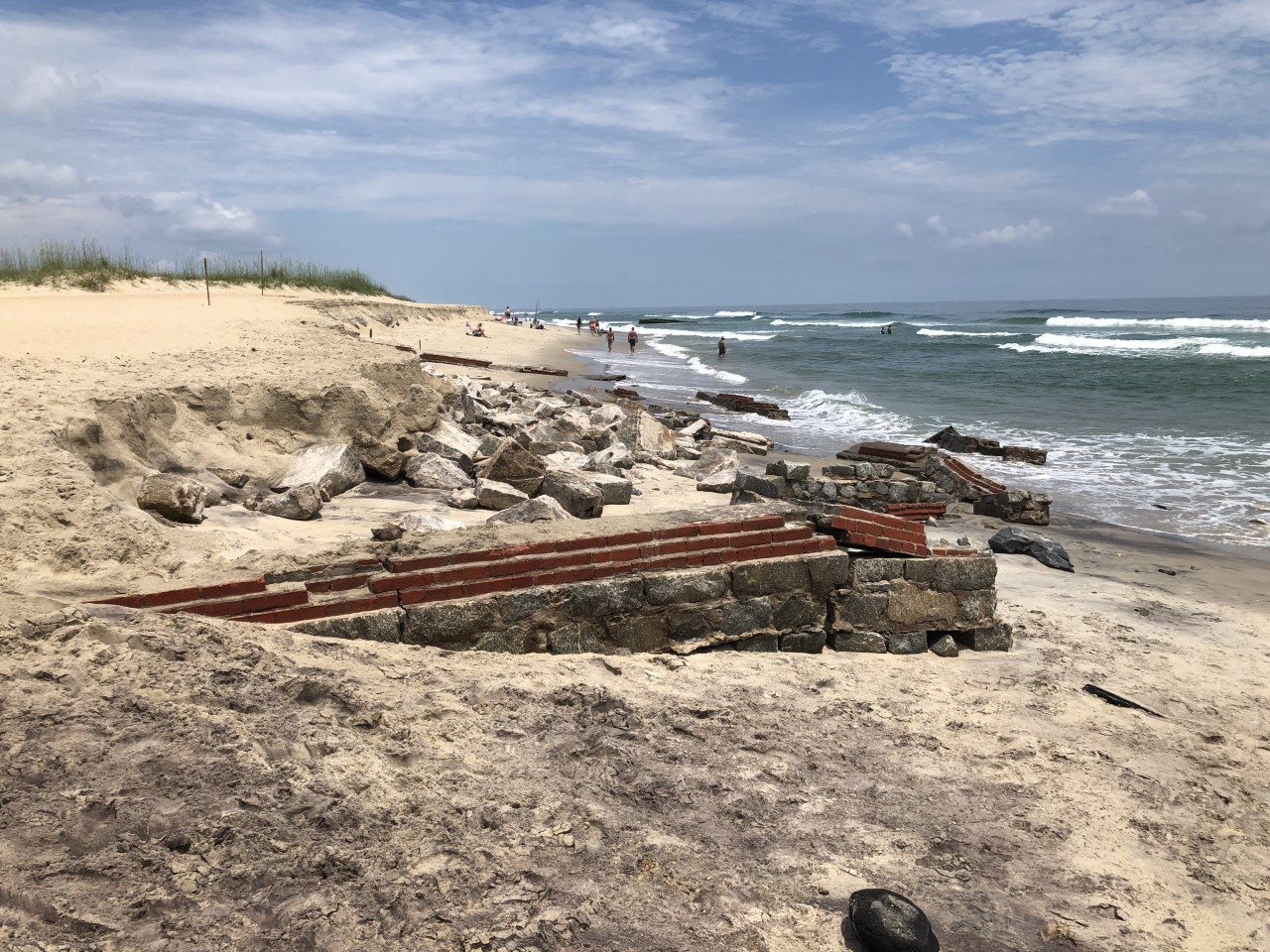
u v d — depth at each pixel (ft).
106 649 12.35
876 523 21.22
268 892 8.98
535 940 9.14
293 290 139.74
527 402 68.85
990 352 157.07
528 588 17.57
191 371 35.94
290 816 10.11
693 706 15.71
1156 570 33.45
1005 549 34.63
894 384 107.04
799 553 20.20
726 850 11.57
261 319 67.46
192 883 8.79
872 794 13.56
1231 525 41.57
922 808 13.34
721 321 375.04
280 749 11.28
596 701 15.02
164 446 30.48
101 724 10.80
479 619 17.04
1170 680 20.84
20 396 26.68
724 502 36.04
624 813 11.98
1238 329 204.64
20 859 8.47
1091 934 10.79
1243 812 14.38
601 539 18.66
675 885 10.63
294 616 15.81
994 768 15.01
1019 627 24.44
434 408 41.63
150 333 49.06
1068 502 46.78
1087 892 11.71
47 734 10.42
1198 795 14.78
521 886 10.00
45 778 9.66
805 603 20.12
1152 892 11.87
